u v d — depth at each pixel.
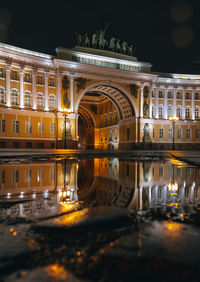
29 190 6.78
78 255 2.56
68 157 25.22
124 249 2.68
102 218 3.88
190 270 2.22
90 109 76.38
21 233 3.22
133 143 58.50
